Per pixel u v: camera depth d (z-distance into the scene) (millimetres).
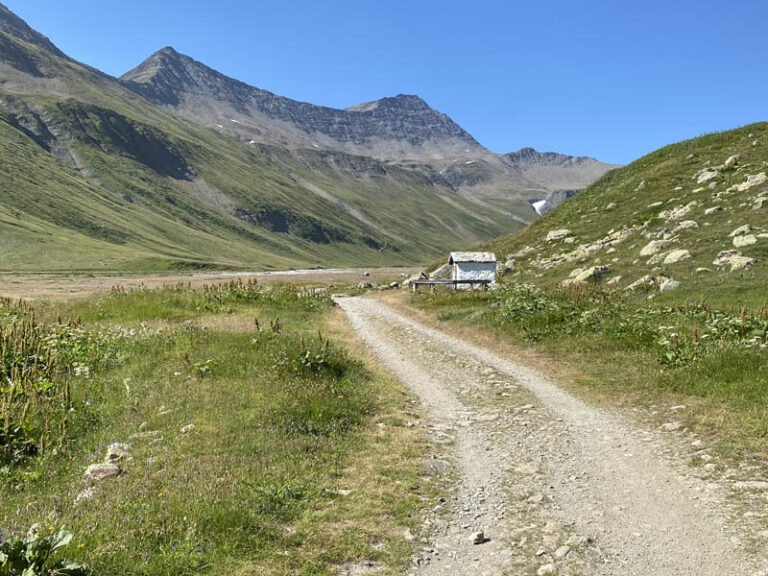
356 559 6562
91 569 5484
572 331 20188
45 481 7906
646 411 12352
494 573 6383
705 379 13047
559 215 52844
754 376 12352
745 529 7074
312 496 8031
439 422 12383
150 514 6855
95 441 9562
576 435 11258
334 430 10883
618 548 6895
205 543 6418
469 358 19391
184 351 15789
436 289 42031
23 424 9242
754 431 9930
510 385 15578
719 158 44750
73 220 199500
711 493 8195
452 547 6977
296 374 14312
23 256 140250
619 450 10320
